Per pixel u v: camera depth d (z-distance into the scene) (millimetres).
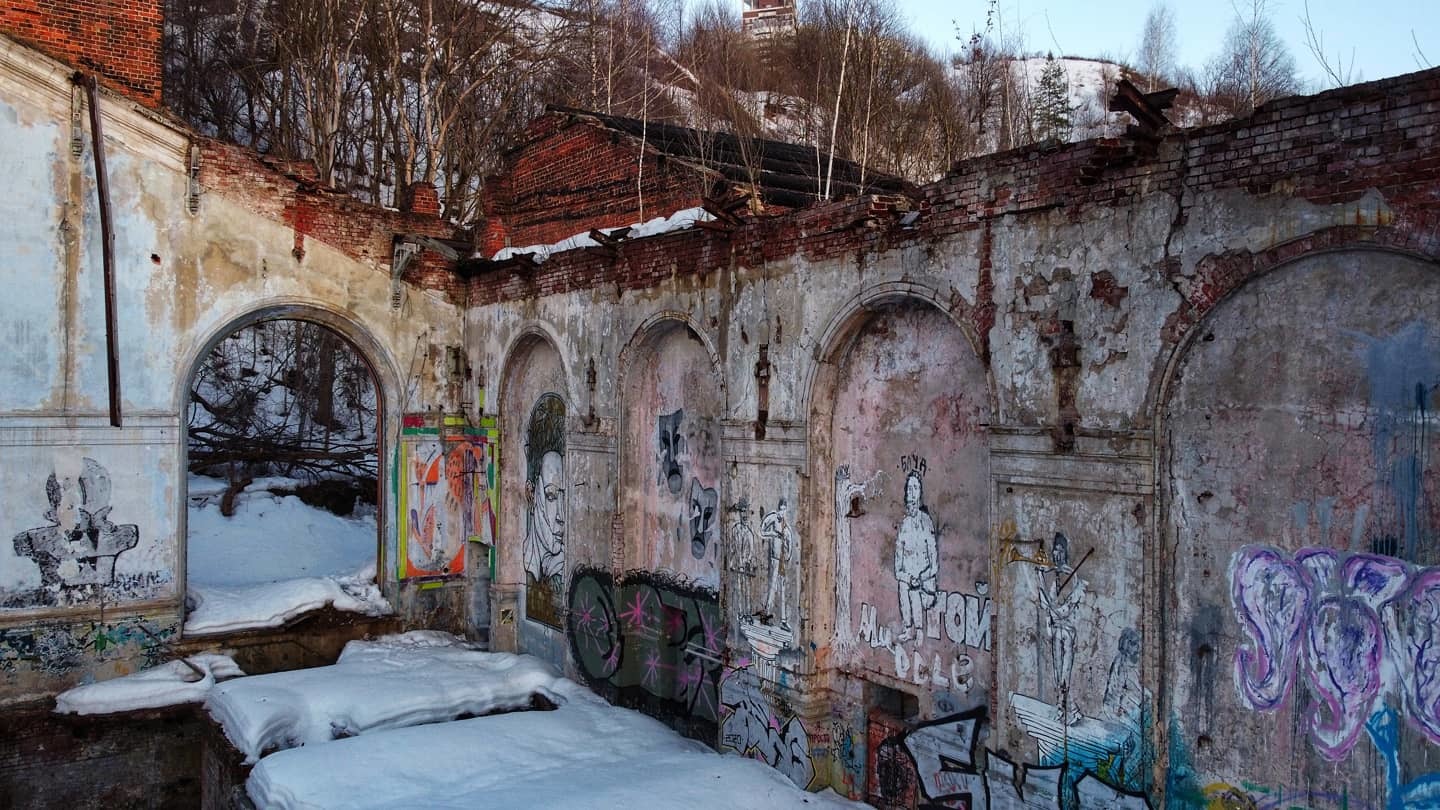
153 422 13000
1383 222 5500
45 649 12328
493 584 14750
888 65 17453
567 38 26875
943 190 8180
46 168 12297
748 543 10305
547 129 16266
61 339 12398
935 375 8578
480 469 15281
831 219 9195
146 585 12961
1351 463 5738
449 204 25438
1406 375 5504
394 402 15070
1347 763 5711
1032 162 7453
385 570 15164
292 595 14406
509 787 9312
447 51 24734
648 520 12258
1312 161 5832
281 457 21562
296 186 14109
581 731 11031
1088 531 7062
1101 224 6992
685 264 11164
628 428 12273
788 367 9766
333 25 23703
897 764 8938
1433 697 5328
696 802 8719
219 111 26969
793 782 9562
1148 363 6691
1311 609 5895
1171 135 6559
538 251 14266
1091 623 7023
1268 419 6129
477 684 12664
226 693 12102
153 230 13008
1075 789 7109
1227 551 6320
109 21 13133
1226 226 6266
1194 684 6473
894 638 9000
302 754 10109
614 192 14695
